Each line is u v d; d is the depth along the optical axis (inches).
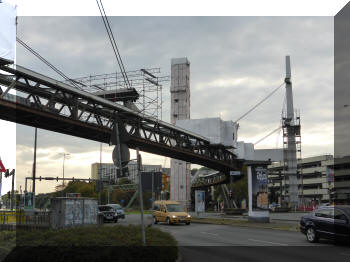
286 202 3161.9
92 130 1779.0
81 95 1691.7
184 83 3161.9
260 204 1179.3
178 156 2628.0
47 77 1521.9
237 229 990.4
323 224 628.4
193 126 2832.2
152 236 434.9
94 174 5802.2
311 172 4884.4
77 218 759.1
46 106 1542.8
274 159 3334.2
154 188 434.6
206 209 3831.2
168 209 1232.8
